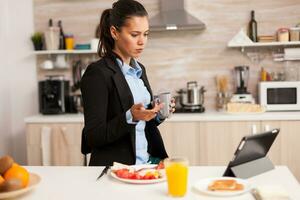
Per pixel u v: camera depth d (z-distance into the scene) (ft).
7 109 13.51
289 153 11.05
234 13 12.78
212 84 13.07
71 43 13.05
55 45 13.05
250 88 12.95
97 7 13.33
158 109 5.54
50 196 4.44
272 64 12.82
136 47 6.01
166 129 11.41
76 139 11.77
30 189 4.48
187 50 13.08
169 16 12.01
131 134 6.07
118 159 6.05
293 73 12.59
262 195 4.09
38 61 13.64
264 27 12.69
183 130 11.35
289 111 11.66
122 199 4.30
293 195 4.30
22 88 13.73
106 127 5.61
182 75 13.15
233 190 4.42
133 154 6.12
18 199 4.35
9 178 4.32
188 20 11.76
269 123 11.05
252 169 5.16
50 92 12.42
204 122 11.25
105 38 6.32
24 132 13.80
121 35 5.98
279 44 12.08
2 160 4.44
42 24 13.53
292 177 4.98
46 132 11.83
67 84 12.66
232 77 12.97
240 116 11.07
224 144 11.22
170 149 11.43
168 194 4.43
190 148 11.36
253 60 12.85
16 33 13.58
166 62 13.17
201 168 5.54
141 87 6.61
